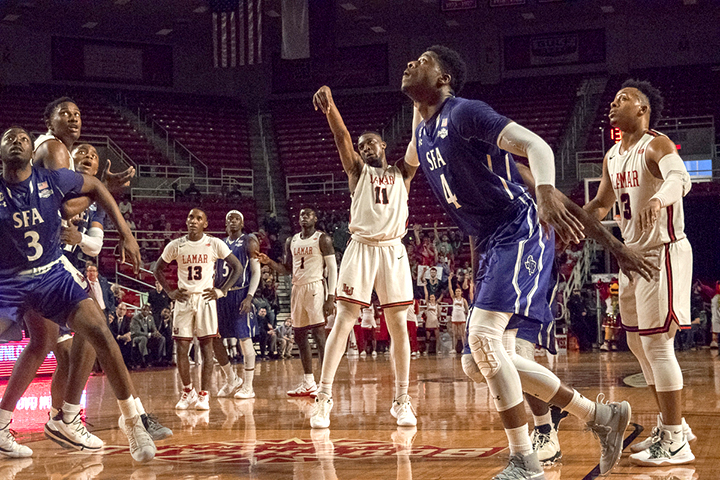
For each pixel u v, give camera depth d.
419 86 3.06
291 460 3.64
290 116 25.16
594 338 15.34
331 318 14.55
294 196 22.12
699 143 18.53
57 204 3.70
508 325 3.01
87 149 4.68
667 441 3.42
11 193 3.55
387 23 24.33
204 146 23.31
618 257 2.72
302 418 5.48
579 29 24.42
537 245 3.00
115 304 13.25
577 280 16.30
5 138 3.52
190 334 6.57
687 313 3.53
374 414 5.55
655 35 23.98
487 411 5.50
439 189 3.18
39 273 3.62
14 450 3.93
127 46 24.61
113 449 4.16
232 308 7.41
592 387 7.15
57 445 4.40
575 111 23.36
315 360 14.17
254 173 23.22
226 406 6.53
